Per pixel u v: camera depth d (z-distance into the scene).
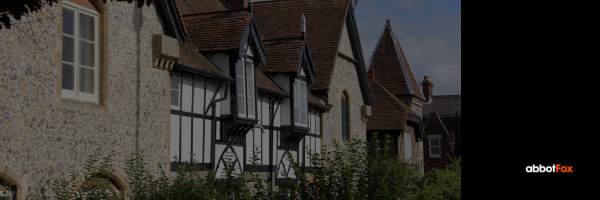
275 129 17.77
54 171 9.73
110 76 11.08
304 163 19.66
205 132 14.16
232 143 15.25
